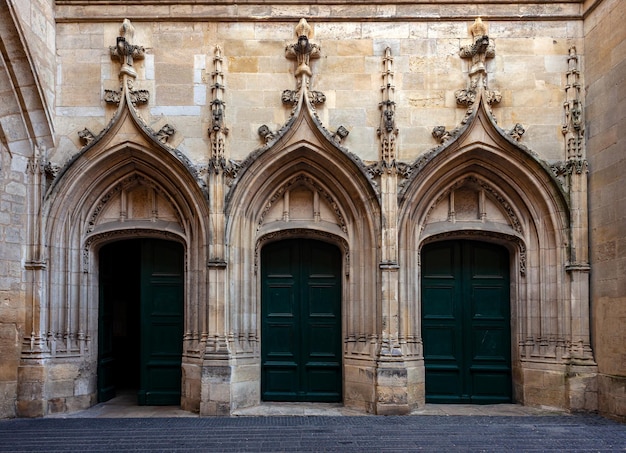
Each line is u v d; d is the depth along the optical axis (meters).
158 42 11.35
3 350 10.24
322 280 11.86
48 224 10.91
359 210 11.27
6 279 10.34
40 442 8.23
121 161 11.25
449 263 11.97
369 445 8.02
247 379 11.02
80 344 11.19
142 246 11.84
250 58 11.33
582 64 11.32
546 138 11.26
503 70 11.38
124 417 10.34
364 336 11.12
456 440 8.34
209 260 10.73
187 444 8.08
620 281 9.92
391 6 11.44
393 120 11.00
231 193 10.89
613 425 9.48
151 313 11.75
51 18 11.17
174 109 11.23
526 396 11.20
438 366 11.74
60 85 11.29
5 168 10.45
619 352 9.90
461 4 11.45
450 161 11.10
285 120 11.24
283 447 7.89
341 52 11.37
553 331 11.09
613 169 10.23
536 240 11.37
